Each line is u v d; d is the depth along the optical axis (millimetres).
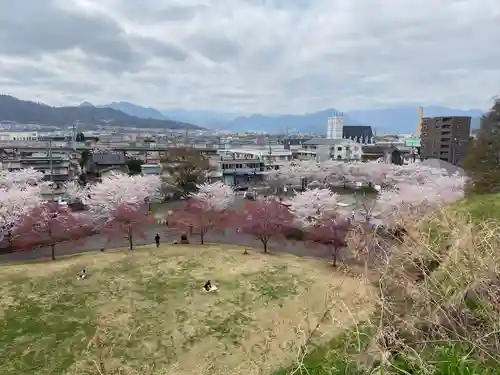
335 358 4648
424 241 5098
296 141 116250
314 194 31422
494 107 32750
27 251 27453
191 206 33000
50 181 45625
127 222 29141
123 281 21375
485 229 5762
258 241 30906
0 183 36938
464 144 68750
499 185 26094
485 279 4156
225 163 62531
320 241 25328
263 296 19094
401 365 3650
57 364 13234
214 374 12023
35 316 17062
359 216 28672
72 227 27609
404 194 26875
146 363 13281
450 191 30000
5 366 13188
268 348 9547
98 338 9828
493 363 3461
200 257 25891
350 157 75188
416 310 4246
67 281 21312
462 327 3754
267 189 56625
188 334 15367
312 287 19922
